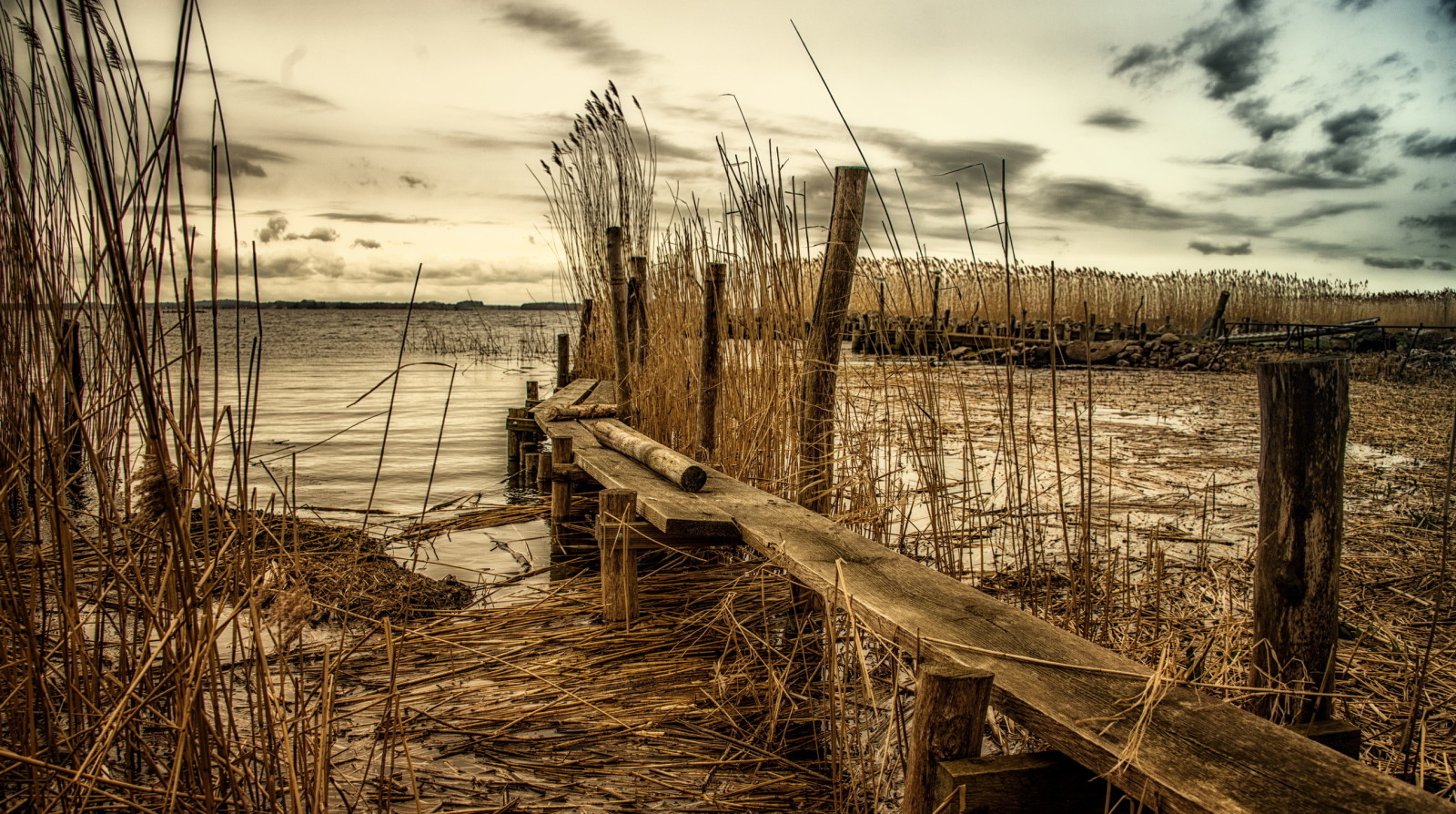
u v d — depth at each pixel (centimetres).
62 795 172
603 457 472
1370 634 334
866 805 226
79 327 224
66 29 137
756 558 437
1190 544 472
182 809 188
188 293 170
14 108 194
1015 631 209
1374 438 859
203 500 176
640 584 409
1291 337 1825
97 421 212
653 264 723
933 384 364
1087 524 293
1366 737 255
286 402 1218
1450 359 1645
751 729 274
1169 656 245
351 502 604
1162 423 959
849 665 282
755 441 461
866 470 403
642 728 274
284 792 207
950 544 358
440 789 238
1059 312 2477
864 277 486
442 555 478
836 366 380
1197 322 2534
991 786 161
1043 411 1024
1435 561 427
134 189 153
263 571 186
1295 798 138
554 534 471
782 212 428
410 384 1571
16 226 198
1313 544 200
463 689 299
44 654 206
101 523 205
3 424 219
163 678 183
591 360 997
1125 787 149
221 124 167
